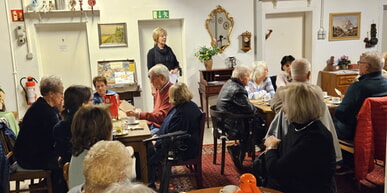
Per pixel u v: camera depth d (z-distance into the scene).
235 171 3.63
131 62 5.31
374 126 2.88
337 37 6.19
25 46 5.02
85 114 1.87
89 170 1.39
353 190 3.09
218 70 5.52
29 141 2.62
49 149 2.65
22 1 4.89
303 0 5.95
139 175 2.85
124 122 2.96
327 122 2.59
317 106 1.80
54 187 2.70
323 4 6.04
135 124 2.93
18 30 4.94
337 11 6.12
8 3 4.89
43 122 2.61
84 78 5.36
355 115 3.02
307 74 3.12
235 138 3.50
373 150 2.92
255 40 5.83
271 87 4.29
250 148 3.56
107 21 5.18
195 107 2.91
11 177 2.65
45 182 2.77
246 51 5.82
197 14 5.52
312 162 1.77
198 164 2.97
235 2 5.64
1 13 4.89
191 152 2.90
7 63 5.01
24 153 2.64
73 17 5.07
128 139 2.59
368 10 6.21
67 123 2.36
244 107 3.46
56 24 5.13
